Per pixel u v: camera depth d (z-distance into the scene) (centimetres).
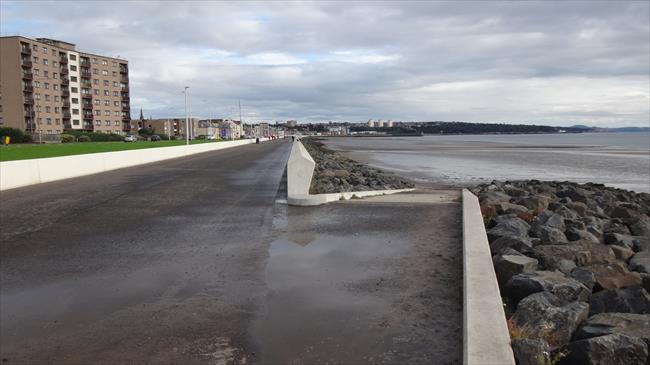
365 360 391
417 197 1359
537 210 1277
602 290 628
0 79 9075
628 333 420
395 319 474
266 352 411
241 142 8156
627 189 2842
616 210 1491
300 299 537
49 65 9844
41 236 888
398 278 603
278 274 631
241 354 409
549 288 532
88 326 474
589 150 8050
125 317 495
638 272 748
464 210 987
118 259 720
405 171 3622
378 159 5328
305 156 1286
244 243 810
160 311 510
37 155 3662
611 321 452
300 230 907
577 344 400
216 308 516
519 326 451
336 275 621
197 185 1755
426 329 449
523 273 580
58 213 1142
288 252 743
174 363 395
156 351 418
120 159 2736
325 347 417
